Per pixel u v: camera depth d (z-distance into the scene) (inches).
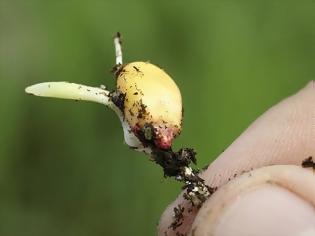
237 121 8.0
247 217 4.7
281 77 8.4
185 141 7.8
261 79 8.3
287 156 6.0
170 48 8.3
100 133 7.9
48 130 7.9
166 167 4.7
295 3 8.8
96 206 7.9
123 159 7.8
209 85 8.1
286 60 8.5
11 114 7.9
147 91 4.5
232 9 8.5
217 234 4.7
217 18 8.5
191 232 4.8
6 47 7.9
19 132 7.9
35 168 7.9
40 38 8.0
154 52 8.2
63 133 7.9
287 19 8.7
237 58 8.3
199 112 8.0
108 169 7.9
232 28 8.4
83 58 8.0
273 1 8.7
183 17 8.3
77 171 7.9
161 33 8.3
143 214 7.7
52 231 7.9
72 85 4.6
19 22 8.0
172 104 4.6
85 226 7.9
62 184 7.9
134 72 4.6
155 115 4.5
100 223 7.8
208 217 4.8
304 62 8.6
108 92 4.6
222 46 8.3
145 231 7.7
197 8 8.4
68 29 8.0
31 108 7.9
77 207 7.9
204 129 7.9
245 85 8.2
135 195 7.8
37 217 7.9
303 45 8.7
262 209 4.7
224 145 7.9
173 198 7.7
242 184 4.8
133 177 7.8
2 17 8.0
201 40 8.3
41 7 8.1
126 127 4.6
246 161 6.0
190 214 5.2
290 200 4.8
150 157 4.7
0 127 7.9
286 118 6.1
